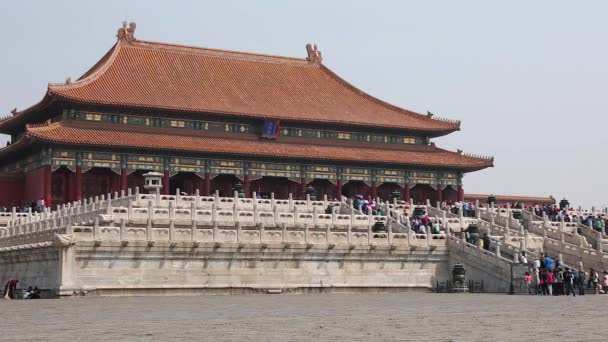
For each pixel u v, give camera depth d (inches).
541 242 3486.7
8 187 5526.6
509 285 3093.0
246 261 3011.8
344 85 6604.3
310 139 5989.2
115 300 2559.1
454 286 3221.0
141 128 5511.8
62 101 5260.8
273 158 5684.1
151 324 1605.6
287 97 6131.9
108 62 5762.8
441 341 1270.9
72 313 1947.6
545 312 1921.8
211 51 6323.8
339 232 3179.1
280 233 3073.3
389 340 1288.1
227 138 5728.3
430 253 3319.4
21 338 1354.6
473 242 3405.5
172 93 5693.9
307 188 5438.0
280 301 2482.8
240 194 4803.2
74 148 5216.5
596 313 1883.6
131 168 5339.6
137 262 2847.0
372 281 3213.6
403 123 6195.9
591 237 3823.8
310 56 6717.5
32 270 3006.9
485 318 1733.5
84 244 2763.3
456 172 6294.3
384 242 3245.6
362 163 5940.0
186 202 3639.3
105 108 5403.5
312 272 3115.2
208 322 1644.9
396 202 4301.2
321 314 1873.8
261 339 1307.8
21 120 5836.6
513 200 6983.3
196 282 2925.7
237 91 6003.9
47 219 3617.1
